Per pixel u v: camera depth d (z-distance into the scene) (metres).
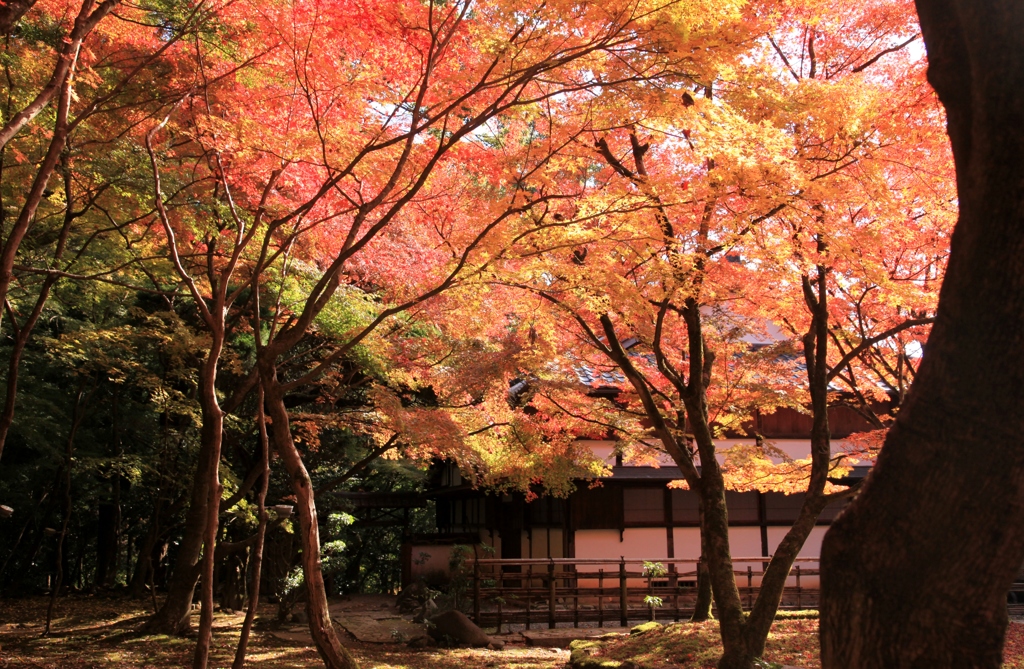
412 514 27.44
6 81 7.82
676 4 5.36
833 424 17.62
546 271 8.20
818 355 8.83
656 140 8.55
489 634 12.80
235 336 15.48
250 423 16.55
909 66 7.95
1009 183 2.84
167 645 10.60
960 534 2.83
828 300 10.05
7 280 5.48
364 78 7.27
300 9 6.64
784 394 11.45
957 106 3.16
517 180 7.51
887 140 7.23
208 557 6.15
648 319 9.55
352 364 12.81
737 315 12.38
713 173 6.76
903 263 9.51
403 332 11.48
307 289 11.45
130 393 19.86
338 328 11.73
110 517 20.12
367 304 11.85
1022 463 2.79
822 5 7.75
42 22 7.93
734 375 11.89
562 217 8.06
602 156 8.73
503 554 19.09
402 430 10.07
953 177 7.60
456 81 7.03
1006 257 2.84
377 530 26.70
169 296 14.24
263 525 6.80
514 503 19.02
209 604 6.09
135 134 8.39
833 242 7.00
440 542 19.41
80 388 14.62
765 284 9.53
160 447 16.47
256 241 9.66
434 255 9.11
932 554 2.88
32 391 16.95
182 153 8.71
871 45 8.66
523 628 13.49
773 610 7.96
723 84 7.36
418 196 8.30
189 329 13.35
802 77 8.34
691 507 16.55
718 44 5.65
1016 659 8.11
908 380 12.19
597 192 7.57
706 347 10.87
